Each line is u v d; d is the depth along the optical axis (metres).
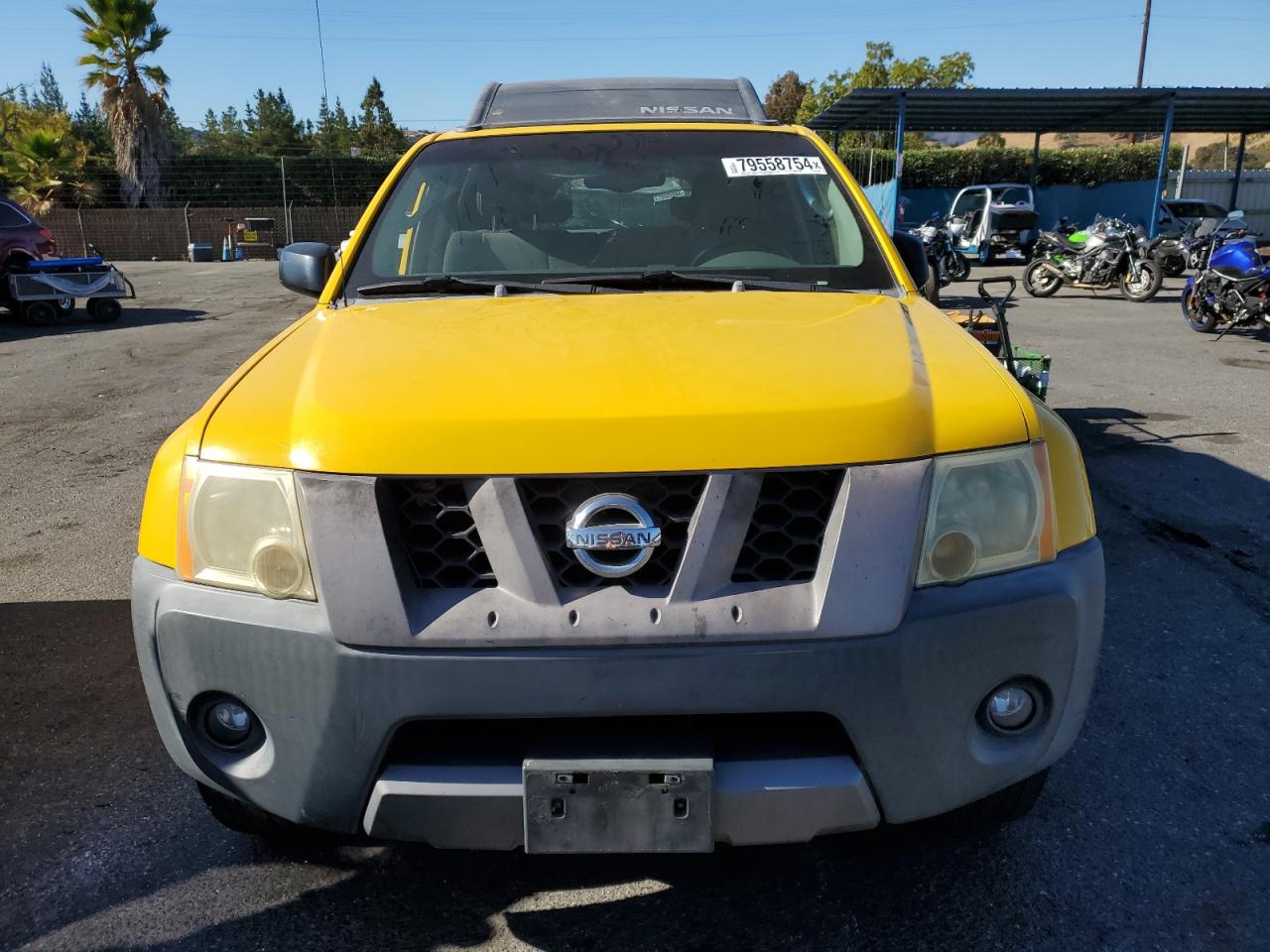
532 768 1.82
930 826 2.43
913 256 3.13
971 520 1.92
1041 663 1.94
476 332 2.36
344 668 1.83
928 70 42.56
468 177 3.28
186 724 1.98
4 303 14.30
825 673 1.81
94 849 2.51
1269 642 3.65
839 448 1.86
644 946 2.19
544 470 1.83
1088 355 10.03
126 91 33.12
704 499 1.83
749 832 1.88
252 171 35.22
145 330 13.38
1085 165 32.19
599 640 1.80
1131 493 5.43
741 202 3.19
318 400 1.99
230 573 1.93
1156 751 2.95
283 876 2.41
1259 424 6.94
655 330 2.33
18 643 3.74
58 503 5.56
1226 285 10.86
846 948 2.18
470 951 2.18
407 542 1.88
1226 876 2.40
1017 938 2.20
